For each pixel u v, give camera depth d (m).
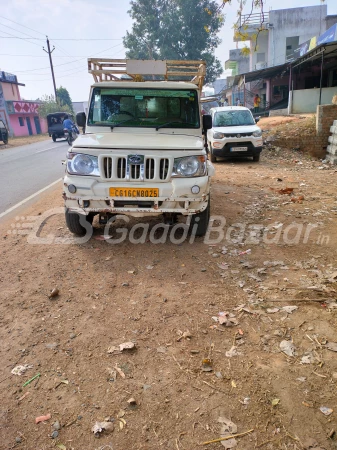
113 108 5.16
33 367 2.50
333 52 16.03
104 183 4.07
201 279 3.70
